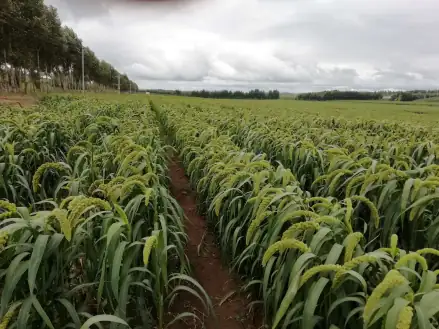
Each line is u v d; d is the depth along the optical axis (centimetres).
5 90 3878
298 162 519
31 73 4506
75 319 202
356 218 328
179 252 291
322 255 210
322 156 477
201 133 720
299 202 252
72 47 5597
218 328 302
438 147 480
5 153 418
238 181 373
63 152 557
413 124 1216
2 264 198
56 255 201
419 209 274
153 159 449
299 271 185
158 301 252
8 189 411
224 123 1018
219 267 403
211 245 453
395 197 308
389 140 752
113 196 257
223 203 405
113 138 487
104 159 439
